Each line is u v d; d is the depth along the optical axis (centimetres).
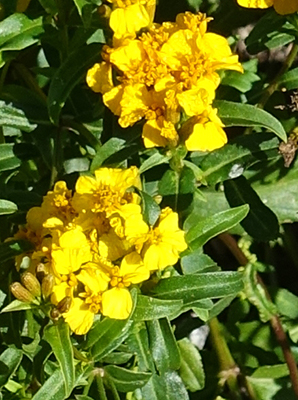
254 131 28
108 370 23
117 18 22
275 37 27
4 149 27
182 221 24
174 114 22
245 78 28
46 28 25
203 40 22
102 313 21
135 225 21
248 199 27
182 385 25
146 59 22
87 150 28
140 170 23
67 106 27
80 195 22
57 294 21
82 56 25
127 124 22
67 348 21
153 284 22
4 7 25
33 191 27
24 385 25
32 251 23
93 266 21
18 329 23
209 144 22
